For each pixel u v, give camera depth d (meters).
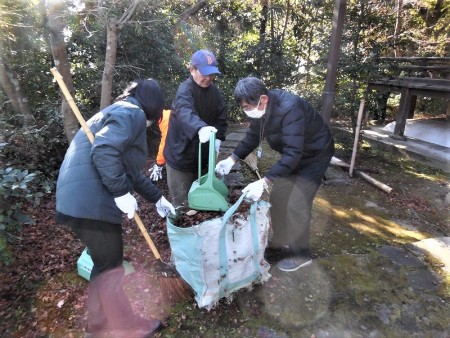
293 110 2.07
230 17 6.79
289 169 2.06
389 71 4.90
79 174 1.62
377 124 7.28
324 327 2.07
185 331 2.01
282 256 2.70
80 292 2.28
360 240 3.02
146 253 2.69
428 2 8.17
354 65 4.67
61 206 1.63
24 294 2.25
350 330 2.06
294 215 2.45
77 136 1.73
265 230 2.09
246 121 7.13
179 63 5.57
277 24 7.16
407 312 2.20
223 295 2.11
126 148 1.62
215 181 2.13
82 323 2.05
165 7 5.70
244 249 2.01
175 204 2.75
